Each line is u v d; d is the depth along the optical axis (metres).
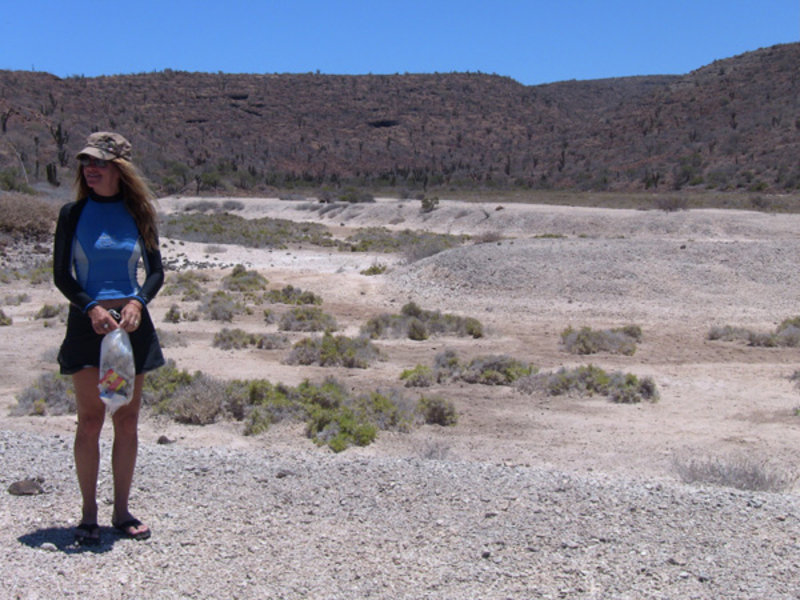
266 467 6.35
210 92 167.62
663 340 18.72
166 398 11.85
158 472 6.07
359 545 4.67
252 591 4.06
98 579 4.14
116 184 4.55
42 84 142.88
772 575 4.35
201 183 98.44
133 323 4.33
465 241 43.56
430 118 171.12
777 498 5.83
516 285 24.11
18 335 18.55
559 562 4.46
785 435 10.88
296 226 56.41
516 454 9.84
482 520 5.11
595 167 112.44
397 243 42.34
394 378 14.54
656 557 4.55
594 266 24.64
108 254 4.44
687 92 132.12
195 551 4.52
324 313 21.30
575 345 17.33
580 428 11.26
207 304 22.48
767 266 24.42
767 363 16.19
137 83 164.75
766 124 105.00
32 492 5.48
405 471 6.30
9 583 4.04
